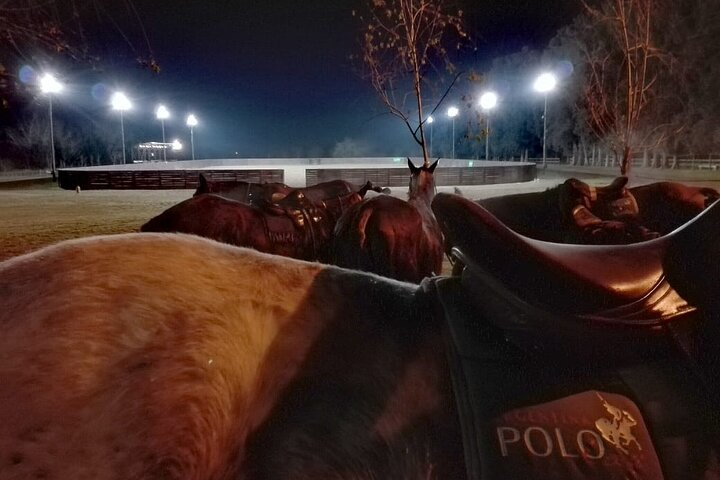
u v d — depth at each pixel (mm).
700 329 1312
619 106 12375
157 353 1094
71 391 1021
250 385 1201
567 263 1291
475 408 1238
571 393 1266
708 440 1211
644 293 1302
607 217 4727
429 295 1453
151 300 1144
